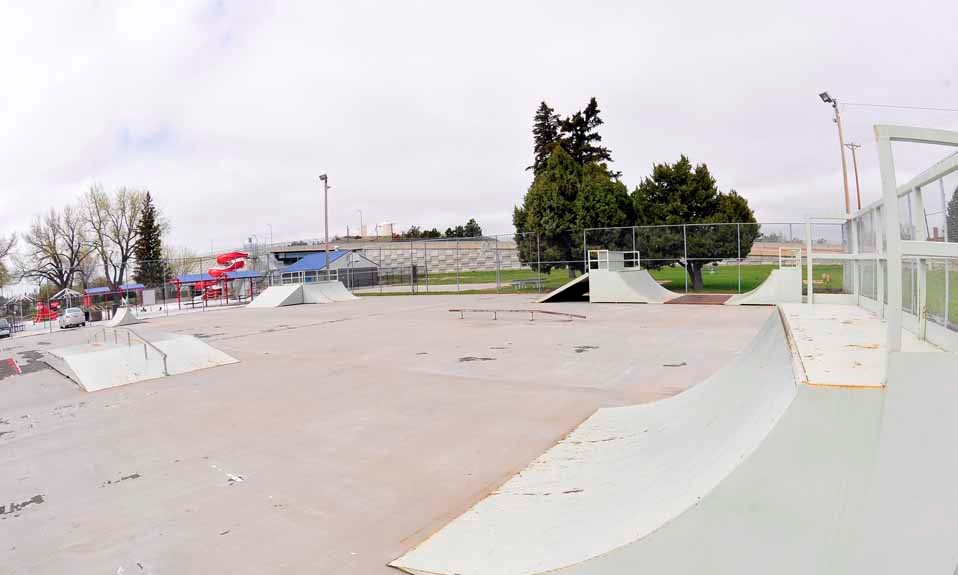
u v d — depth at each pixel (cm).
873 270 651
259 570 311
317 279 3584
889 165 257
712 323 1285
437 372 855
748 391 366
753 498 233
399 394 723
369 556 319
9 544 365
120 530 376
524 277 3603
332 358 1045
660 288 2148
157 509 408
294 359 1061
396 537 340
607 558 249
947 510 205
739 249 2180
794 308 677
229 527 370
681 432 392
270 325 1788
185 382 902
